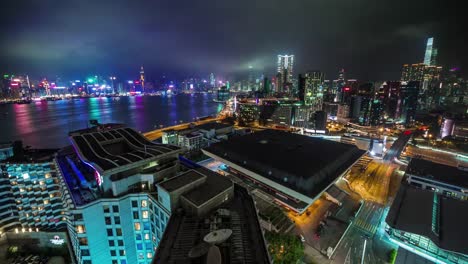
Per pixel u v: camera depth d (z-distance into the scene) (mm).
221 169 149375
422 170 135250
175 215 54625
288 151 139250
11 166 95938
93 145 81688
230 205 58469
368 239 95125
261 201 112750
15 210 100688
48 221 101938
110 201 62844
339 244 92062
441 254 77000
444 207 96062
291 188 104000
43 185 99438
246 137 172375
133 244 68062
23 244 100000
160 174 70688
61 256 98625
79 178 74000
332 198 122188
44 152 110562
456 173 131500
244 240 44906
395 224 87625
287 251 72000
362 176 159000
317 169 113625
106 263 66625
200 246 38969
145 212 66625
